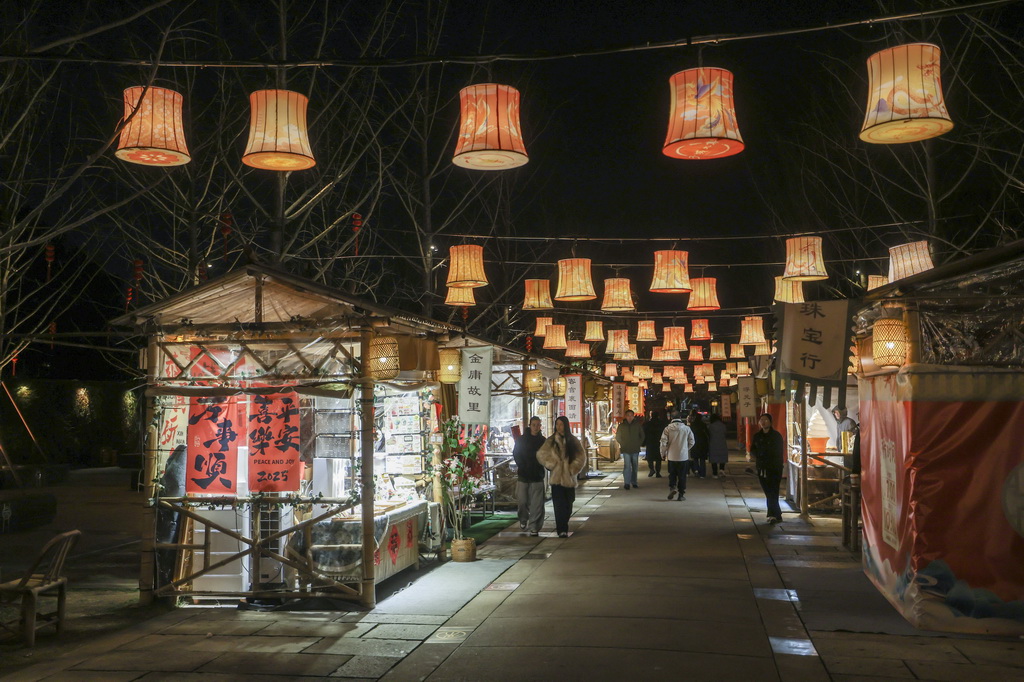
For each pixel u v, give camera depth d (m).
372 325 8.70
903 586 7.84
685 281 11.50
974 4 5.26
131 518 16.83
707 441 24.58
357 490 8.75
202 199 11.88
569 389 22.17
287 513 9.02
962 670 6.27
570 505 13.24
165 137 6.08
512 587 9.38
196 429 8.93
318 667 6.60
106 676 6.46
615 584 9.41
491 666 6.52
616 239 12.85
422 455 10.83
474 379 12.13
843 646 6.92
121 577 10.49
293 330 8.73
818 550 11.63
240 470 8.98
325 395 8.46
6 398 27.83
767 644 6.98
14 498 14.89
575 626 7.61
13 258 11.78
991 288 7.51
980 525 7.34
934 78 5.48
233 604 8.84
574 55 5.72
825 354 8.52
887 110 5.47
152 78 5.86
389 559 9.32
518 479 13.52
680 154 5.93
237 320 9.46
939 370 7.51
